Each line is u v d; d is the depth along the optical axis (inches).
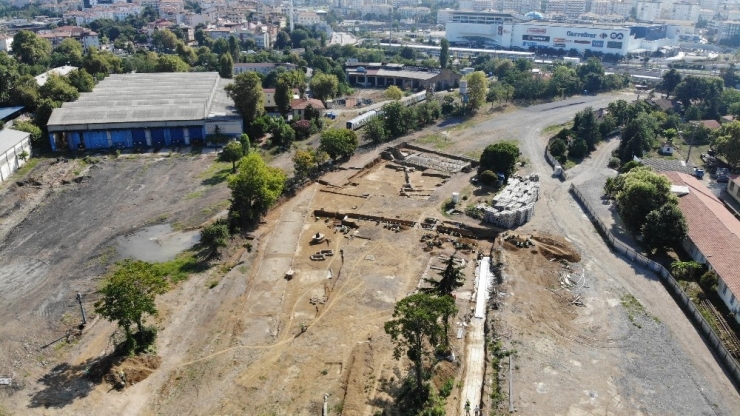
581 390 1907.0
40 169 3981.3
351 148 4247.0
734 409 1840.6
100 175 3897.6
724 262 2539.4
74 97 5147.6
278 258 2817.4
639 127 4515.3
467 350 2140.7
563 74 7066.9
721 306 2407.7
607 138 5054.1
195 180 3823.8
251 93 4766.2
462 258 2829.7
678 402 1861.5
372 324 2268.7
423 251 2896.2
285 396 1895.9
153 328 2161.7
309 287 2566.4
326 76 6186.0
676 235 2765.7
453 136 5007.4
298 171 3762.3
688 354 2098.9
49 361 2057.1
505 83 6663.4
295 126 4845.0
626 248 2832.2
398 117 4958.2
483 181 3764.8
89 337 2190.0
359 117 5255.9
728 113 5999.0
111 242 2955.2
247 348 2135.8
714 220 2888.8
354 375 1966.0
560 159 4372.5
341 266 2736.2
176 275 2630.4
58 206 3393.2
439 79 7357.3
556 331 2220.7
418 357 1830.7
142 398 1888.5
